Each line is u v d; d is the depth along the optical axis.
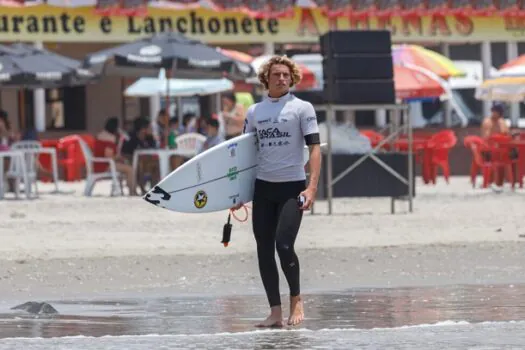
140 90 98.94
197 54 82.19
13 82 81.75
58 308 31.75
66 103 116.31
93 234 51.09
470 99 129.00
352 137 61.50
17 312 30.91
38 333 27.17
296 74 28.59
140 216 60.84
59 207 67.75
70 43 114.06
